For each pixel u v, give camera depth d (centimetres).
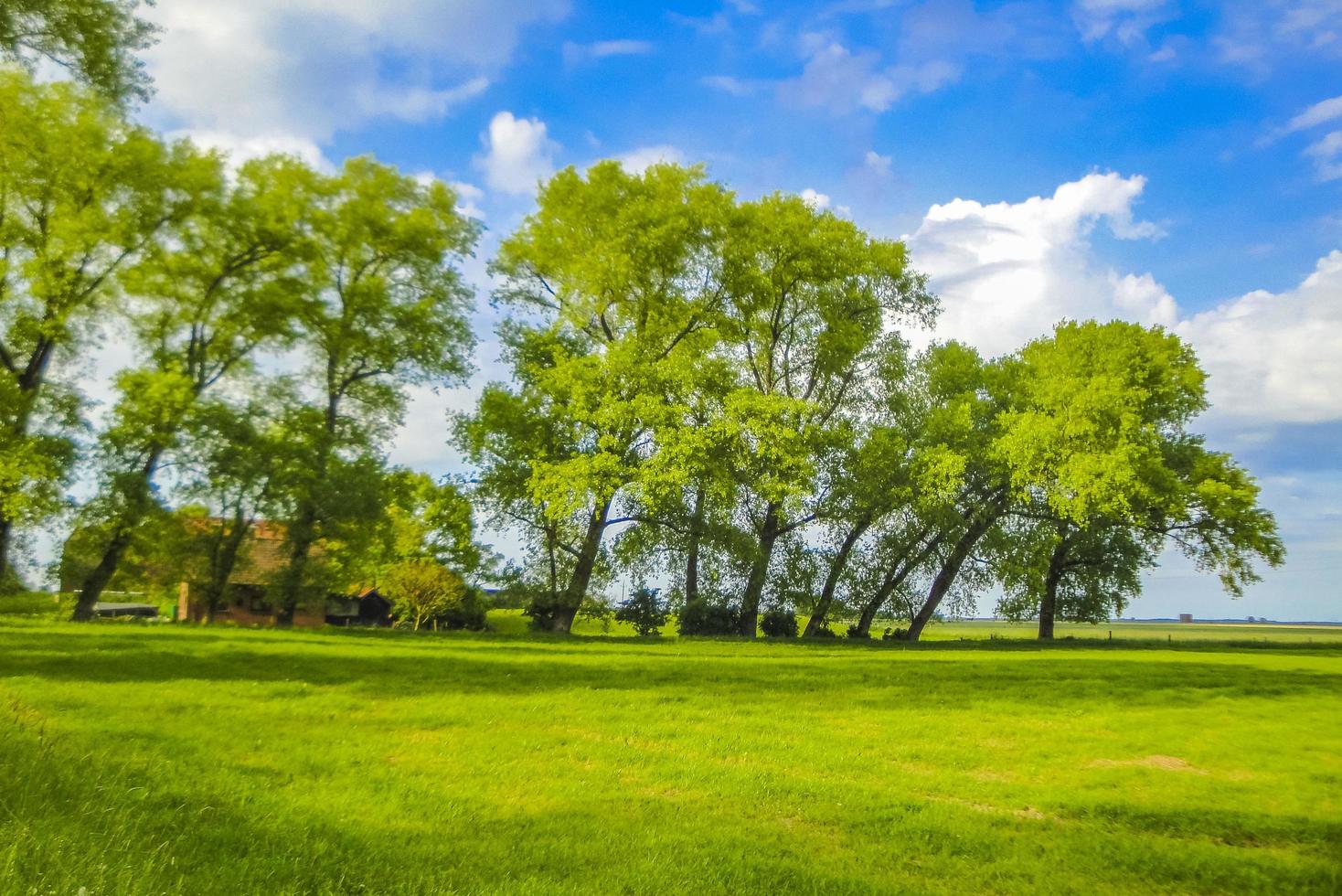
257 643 2180
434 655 2095
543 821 806
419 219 3581
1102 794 1035
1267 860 790
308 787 866
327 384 3688
